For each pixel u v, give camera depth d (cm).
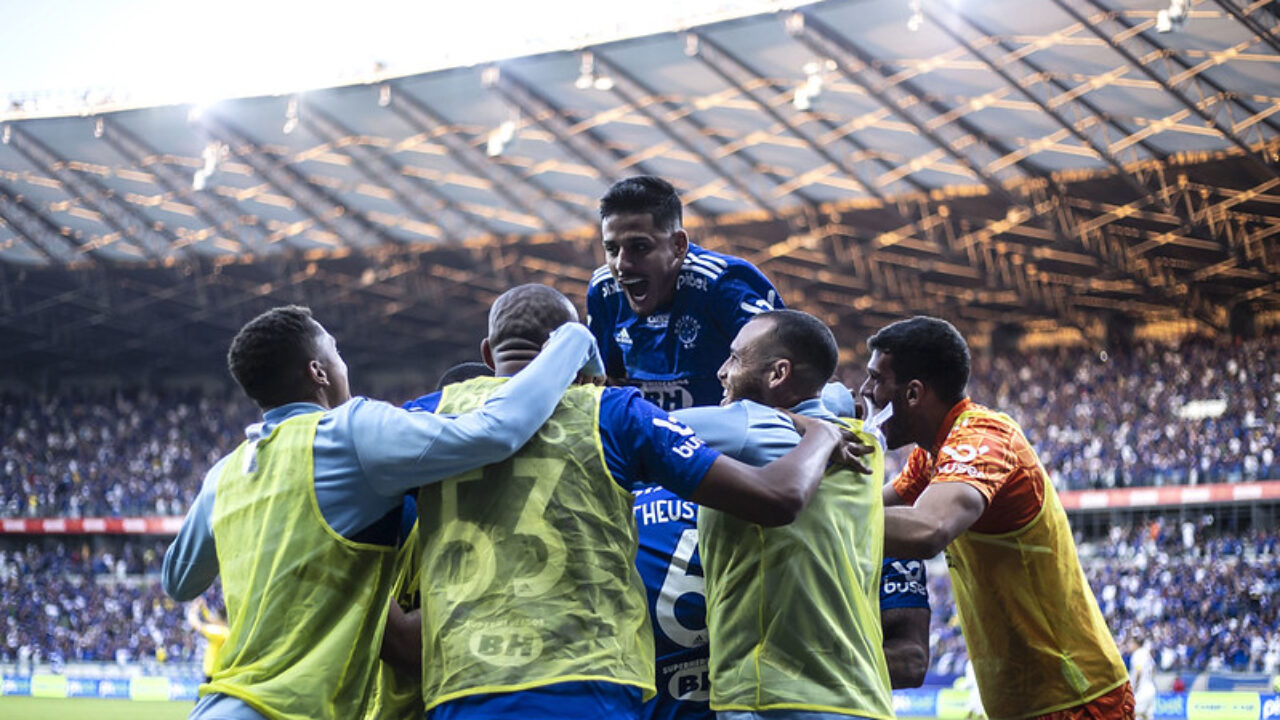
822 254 3916
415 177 3719
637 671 335
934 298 4447
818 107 3059
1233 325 4247
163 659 3912
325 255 4381
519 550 331
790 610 353
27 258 4391
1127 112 2866
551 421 344
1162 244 3666
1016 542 430
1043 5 2495
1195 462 3531
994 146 3103
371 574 354
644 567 393
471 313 4991
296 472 354
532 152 3503
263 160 3647
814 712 346
